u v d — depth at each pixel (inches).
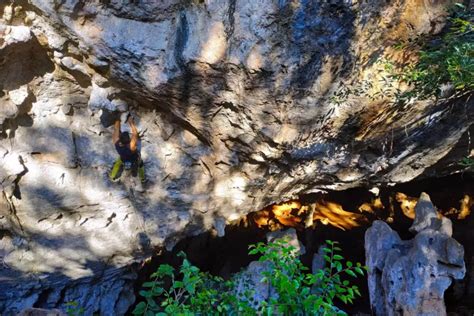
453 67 206.8
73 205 324.5
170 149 316.8
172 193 335.0
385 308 309.3
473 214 516.4
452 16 231.9
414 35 242.5
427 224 321.1
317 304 137.8
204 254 470.9
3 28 239.6
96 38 247.8
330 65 251.8
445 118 314.0
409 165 365.1
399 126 309.3
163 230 349.4
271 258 160.2
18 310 341.4
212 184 335.3
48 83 284.5
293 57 245.3
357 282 465.1
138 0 238.4
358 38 242.4
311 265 474.6
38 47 262.7
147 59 253.9
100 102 282.2
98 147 316.2
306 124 280.8
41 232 328.8
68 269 345.4
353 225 538.9
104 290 370.6
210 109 279.0
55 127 303.4
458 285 433.7
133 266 379.9
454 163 385.4
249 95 263.7
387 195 564.7
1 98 276.1
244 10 232.4
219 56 245.4
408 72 250.4
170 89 266.2
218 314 164.1
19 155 299.0
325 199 562.9
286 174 339.3
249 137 292.5
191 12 243.4
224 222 365.1
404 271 290.8
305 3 226.1
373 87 268.7
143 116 301.4
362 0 227.3
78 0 233.5
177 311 152.6
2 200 304.0
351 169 349.1
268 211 504.1
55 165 312.2
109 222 338.3
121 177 323.6
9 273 331.9
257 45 240.1
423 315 281.6
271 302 147.1
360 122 293.9
